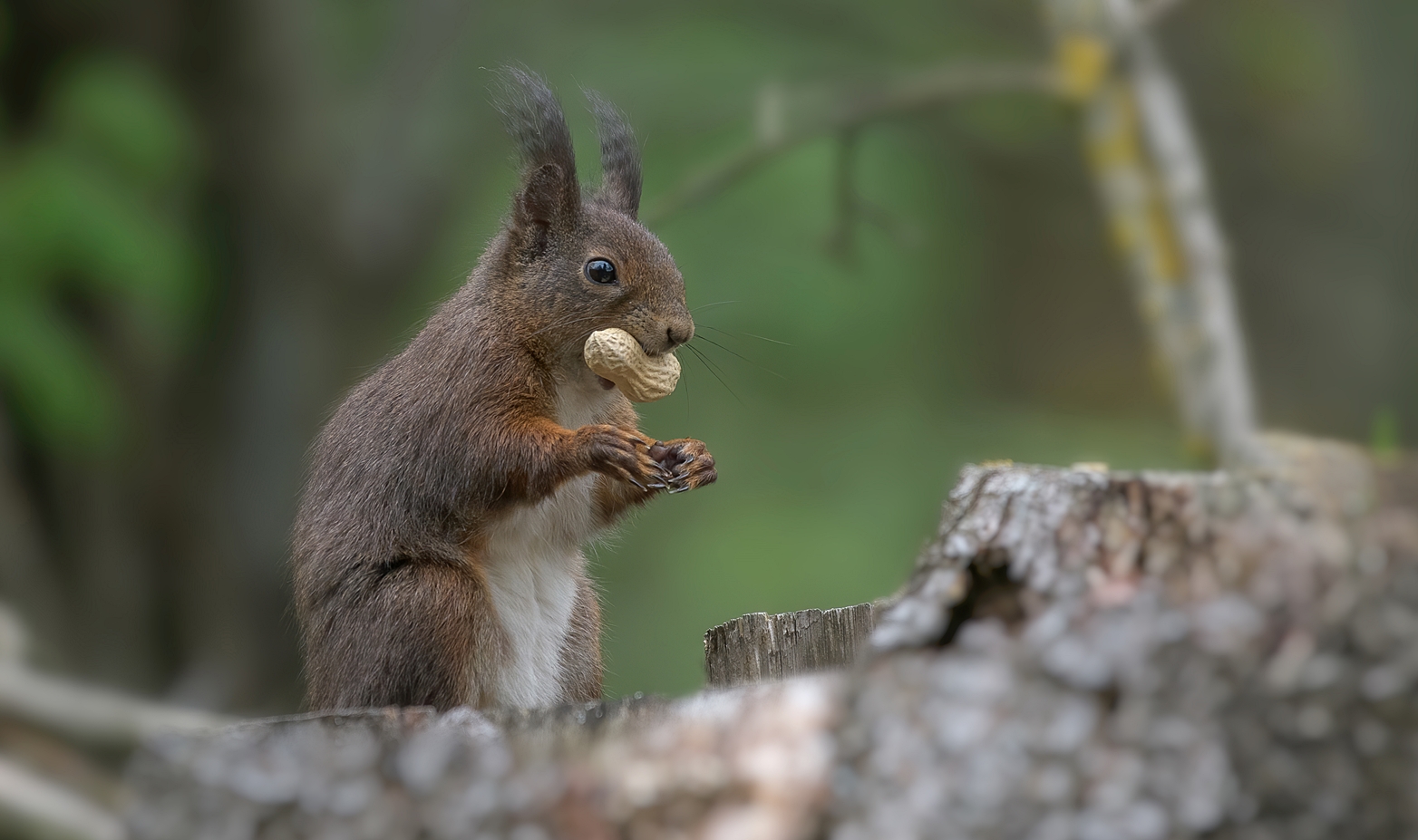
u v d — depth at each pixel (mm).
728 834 3980
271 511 16125
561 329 7484
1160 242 10172
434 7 17047
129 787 4418
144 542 15742
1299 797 3701
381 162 16953
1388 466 4113
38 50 14547
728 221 17344
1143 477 4129
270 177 16172
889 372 17703
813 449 16859
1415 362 19188
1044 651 3863
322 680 7301
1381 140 19250
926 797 3812
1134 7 11492
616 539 8586
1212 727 3742
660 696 4793
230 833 4227
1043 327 21250
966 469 4359
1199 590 3924
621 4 19000
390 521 7305
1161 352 9883
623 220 7715
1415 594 3736
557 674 7820
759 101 12031
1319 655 3742
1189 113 18969
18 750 9344
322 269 16594
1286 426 19750
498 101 7988
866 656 4078
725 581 15312
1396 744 3697
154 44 15156
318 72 16750
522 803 4109
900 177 18703
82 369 12320
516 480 7203
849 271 16281
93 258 12211
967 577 4152
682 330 7516
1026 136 19734
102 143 12602
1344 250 20078
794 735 4055
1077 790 3752
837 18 19078
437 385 7441
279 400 16250
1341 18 19438
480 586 7223
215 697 15469
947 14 19250
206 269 15297
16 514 14219
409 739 4449
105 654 15031
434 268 18547
